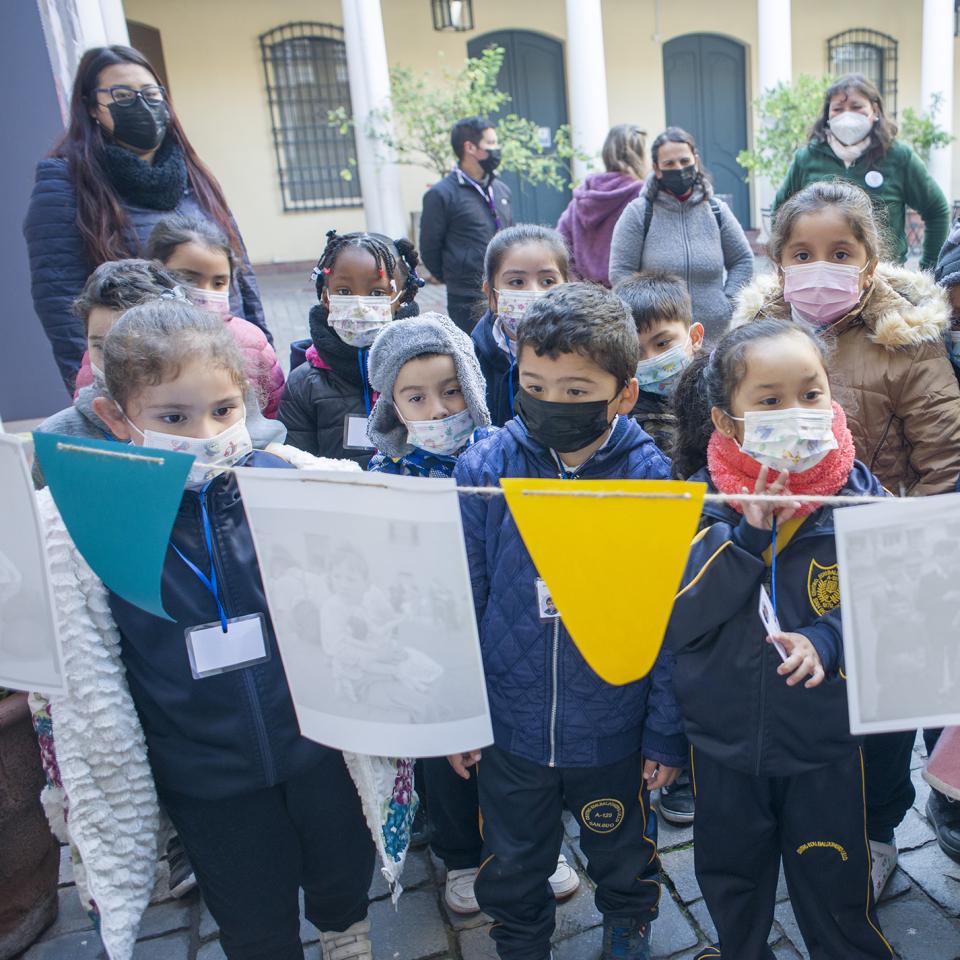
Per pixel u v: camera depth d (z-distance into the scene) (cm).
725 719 171
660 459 186
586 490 115
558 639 180
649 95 1406
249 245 1299
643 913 200
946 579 124
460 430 205
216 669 162
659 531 115
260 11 1230
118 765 163
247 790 169
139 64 304
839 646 159
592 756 184
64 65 469
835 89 407
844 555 124
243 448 161
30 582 148
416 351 198
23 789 217
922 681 129
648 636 121
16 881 221
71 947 225
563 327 164
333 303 258
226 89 1242
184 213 323
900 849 236
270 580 143
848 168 413
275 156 1279
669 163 386
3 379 497
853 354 216
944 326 211
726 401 162
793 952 207
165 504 136
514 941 194
